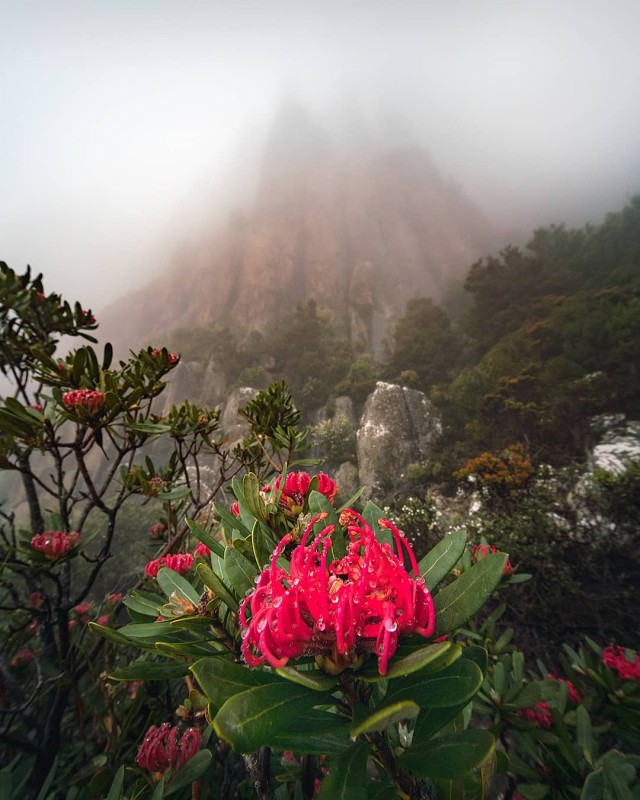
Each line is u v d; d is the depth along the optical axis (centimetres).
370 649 79
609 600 754
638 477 909
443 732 135
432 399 2644
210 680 76
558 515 1006
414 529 1187
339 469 2609
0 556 252
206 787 241
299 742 98
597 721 353
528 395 1680
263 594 90
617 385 1434
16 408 224
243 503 148
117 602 360
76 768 285
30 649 364
